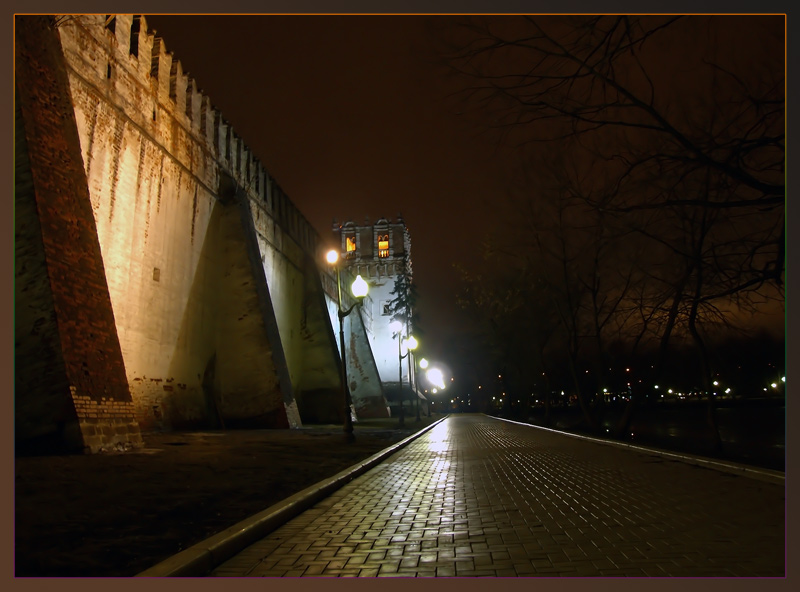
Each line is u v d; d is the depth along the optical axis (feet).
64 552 15.76
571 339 89.10
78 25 55.67
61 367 37.70
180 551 15.90
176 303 74.33
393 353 232.12
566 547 17.20
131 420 43.29
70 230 42.60
